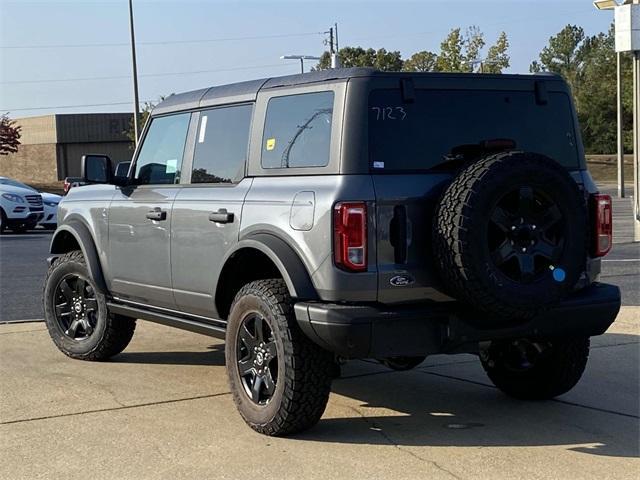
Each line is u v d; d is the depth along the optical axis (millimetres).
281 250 5254
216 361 7641
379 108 5191
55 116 63906
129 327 7539
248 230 5586
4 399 6344
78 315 7801
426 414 5969
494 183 4840
